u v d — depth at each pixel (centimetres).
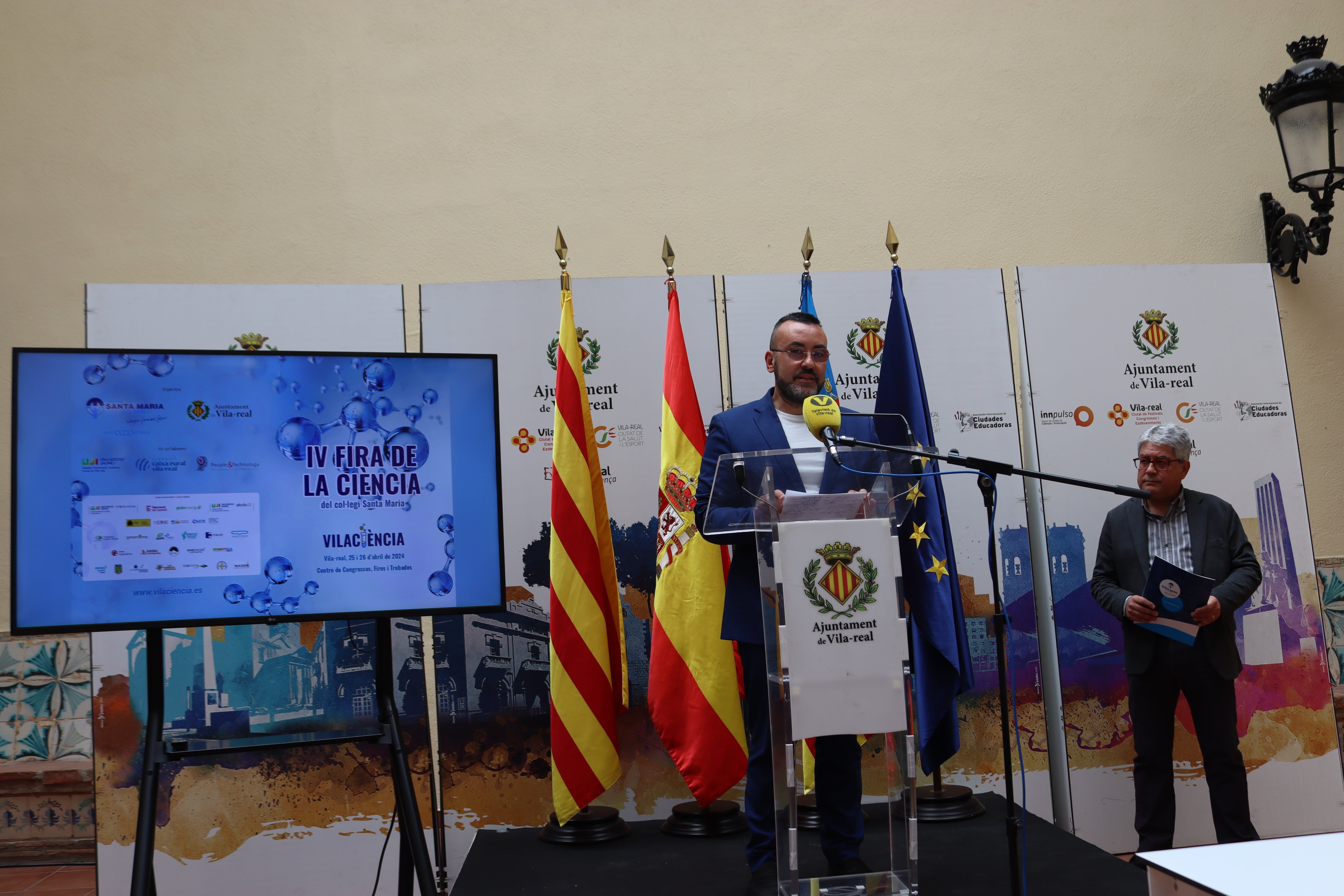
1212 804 338
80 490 272
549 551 371
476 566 299
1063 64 476
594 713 333
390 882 350
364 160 450
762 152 462
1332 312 466
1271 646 384
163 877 340
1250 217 473
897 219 461
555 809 342
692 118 462
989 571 384
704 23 468
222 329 367
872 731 229
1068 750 376
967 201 464
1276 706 380
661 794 366
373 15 458
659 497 372
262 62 452
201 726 348
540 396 376
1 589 423
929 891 271
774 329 383
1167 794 342
